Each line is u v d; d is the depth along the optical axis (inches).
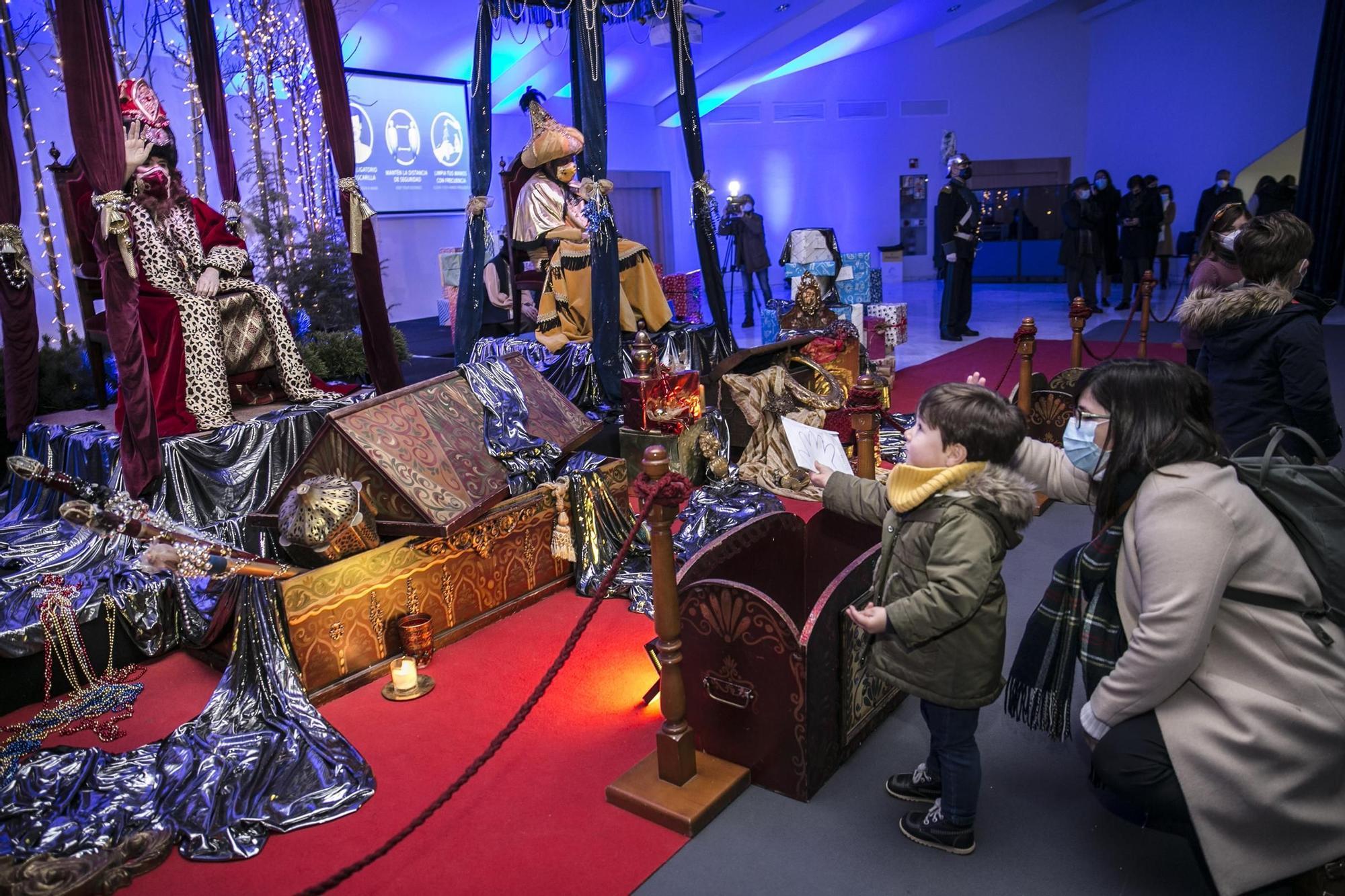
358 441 150.0
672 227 771.4
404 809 110.7
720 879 96.8
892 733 123.7
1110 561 91.0
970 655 92.4
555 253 272.5
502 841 104.0
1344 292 476.1
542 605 168.7
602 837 104.2
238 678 130.8
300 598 133.0
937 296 667.4
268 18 305.6
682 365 277.3
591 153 246.4
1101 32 735.7
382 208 521.0
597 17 244.7
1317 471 83.8
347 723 130.6
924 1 669.3
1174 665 80.0
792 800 110.0
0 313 201.5
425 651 145.2
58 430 196.2
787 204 805.2
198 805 110.3
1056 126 760.3
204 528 167.3
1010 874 96.1
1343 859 83.4
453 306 498.0
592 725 127.5
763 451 232.8
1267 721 80.3
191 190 376.2
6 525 185.0
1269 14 649.6
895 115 781.9
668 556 104.3
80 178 205.6
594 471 176.4
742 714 110.8
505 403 179.3
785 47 638.5
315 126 346.6
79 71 160.1
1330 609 82.7
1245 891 82.7
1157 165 724.7
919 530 92.8
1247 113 672.4
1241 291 135.6
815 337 291.6
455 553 153.6
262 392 219.6
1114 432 85.8
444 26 478.3
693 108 289.9
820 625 104.5
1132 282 545.0
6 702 140.2
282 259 303.7
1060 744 120.0
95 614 145.1
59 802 112.1
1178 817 84.5
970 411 90.0
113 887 97.1
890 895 93.7
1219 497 80.8
